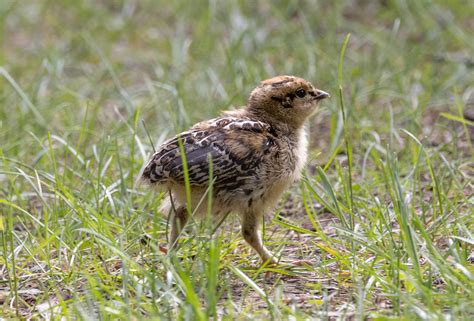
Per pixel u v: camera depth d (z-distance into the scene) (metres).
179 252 9.55
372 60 17.47
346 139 10.70
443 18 19.58
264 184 9.46
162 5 22.50
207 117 14.80
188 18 21.12
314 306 8.29
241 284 8.99
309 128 14.80
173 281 8.66
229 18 19.78
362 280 8.74
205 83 16.34
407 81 16.23
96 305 8.43
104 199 10.72
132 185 11.78
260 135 9.56
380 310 7.98
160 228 10.59
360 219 10.29
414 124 14.16
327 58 16.62
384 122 14.62
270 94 10.16
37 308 8.70
